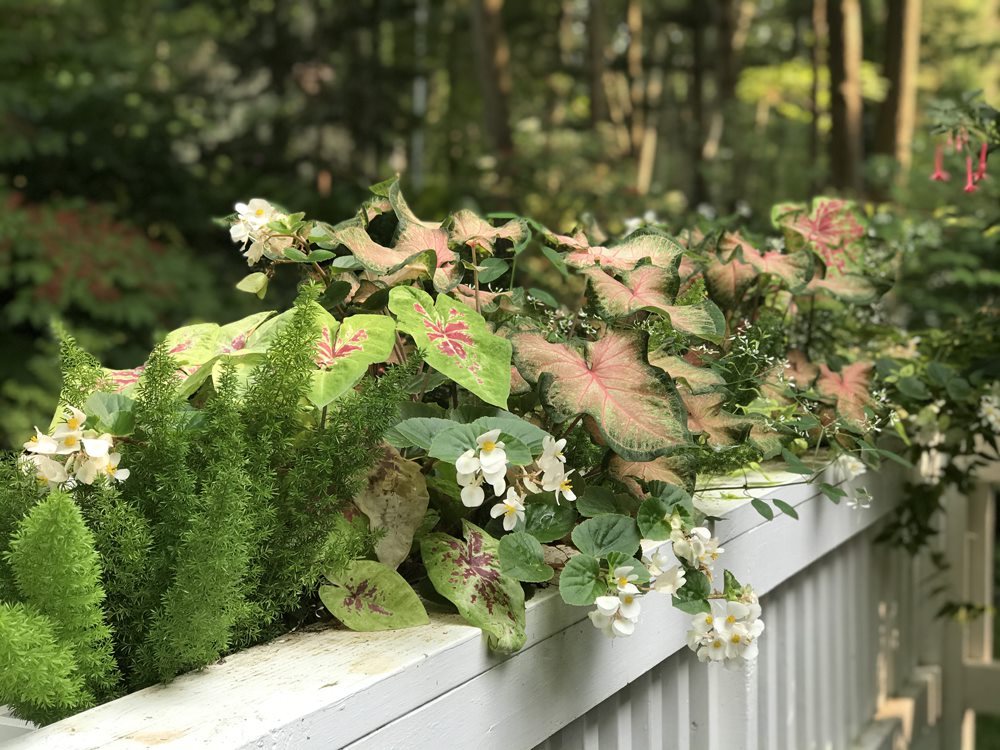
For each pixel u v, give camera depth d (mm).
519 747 829
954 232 3074
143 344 5402
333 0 8375
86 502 753
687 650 1143
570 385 858
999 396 1565
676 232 1605
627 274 960
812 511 1328
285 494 798
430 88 11695
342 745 674
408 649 752
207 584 684
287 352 795
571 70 11977
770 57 13766
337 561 803
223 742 609
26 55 6418
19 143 5805
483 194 7156
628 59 11633
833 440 1354
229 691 683
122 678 742
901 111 5914
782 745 1368
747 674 1203
